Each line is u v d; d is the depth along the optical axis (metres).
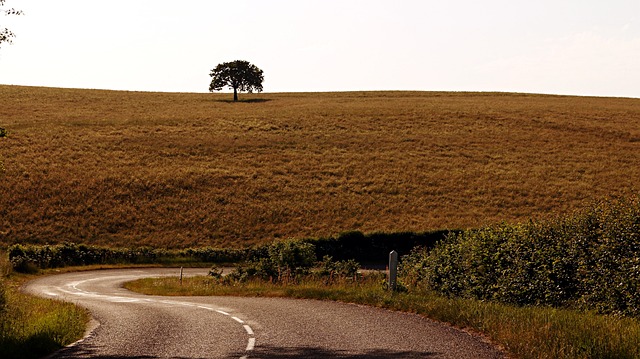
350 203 64.44
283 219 60.81
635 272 12.25
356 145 82.94
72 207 61.41
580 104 108.25
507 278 16.05
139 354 11.14
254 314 16.31
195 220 60.38
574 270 14.24
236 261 51.25
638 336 9.98
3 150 74.94
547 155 77.12
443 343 11.21
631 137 83.38
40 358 11.10
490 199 64.25
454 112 99.75
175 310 18.17
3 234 55.25
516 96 128.50
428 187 68.12
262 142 83.88
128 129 88.94
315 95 134.88
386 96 129.50
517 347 10.05
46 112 101.06
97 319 16.44
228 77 123.44
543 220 16.25
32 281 37.31
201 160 76.38
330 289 21.91
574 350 9.33
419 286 20.98
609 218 13.34
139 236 56.94
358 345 11.27
